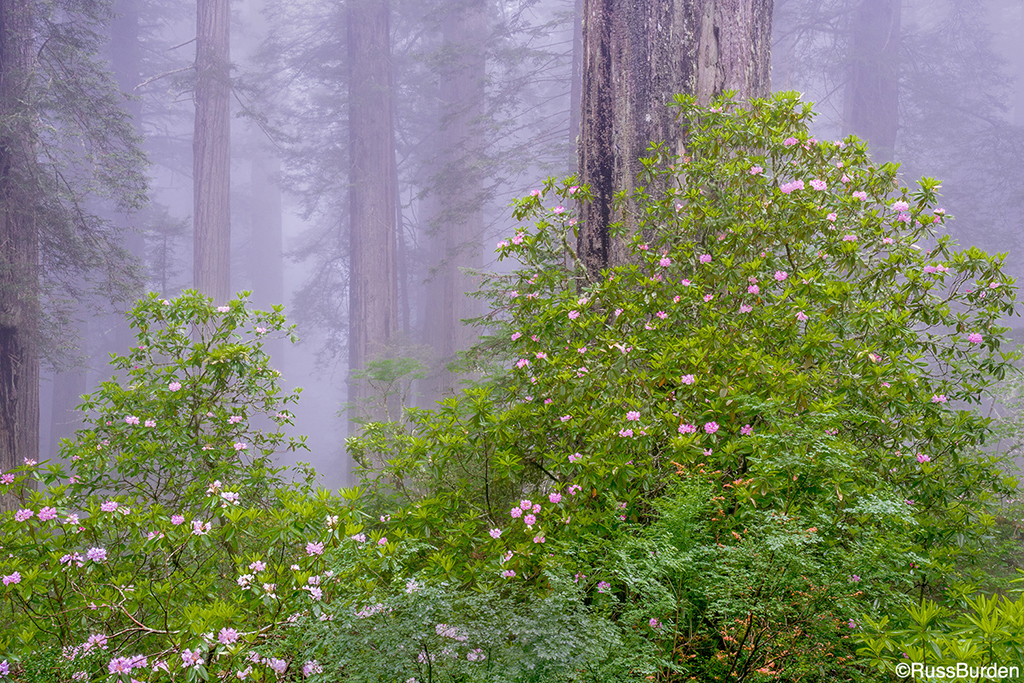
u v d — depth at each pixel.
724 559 2.31
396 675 2.16
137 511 3.02
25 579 2.58
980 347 3.47
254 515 2.98
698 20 4.68
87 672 2.35
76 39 10.95
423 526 3.11
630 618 2.38
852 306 3.27
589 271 4.79
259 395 4.27
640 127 4.70
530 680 2.13
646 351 3.45
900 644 1.91
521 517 3.00
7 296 9.12
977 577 2.89
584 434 3.18
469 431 3.33
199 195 16.05
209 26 16.00
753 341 3.25
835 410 2.86
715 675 2.36
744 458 2.94
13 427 9.06
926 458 3.12
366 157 17.48
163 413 3.81
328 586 2.67
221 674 2.40
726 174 3.92
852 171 3.88
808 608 2.27
